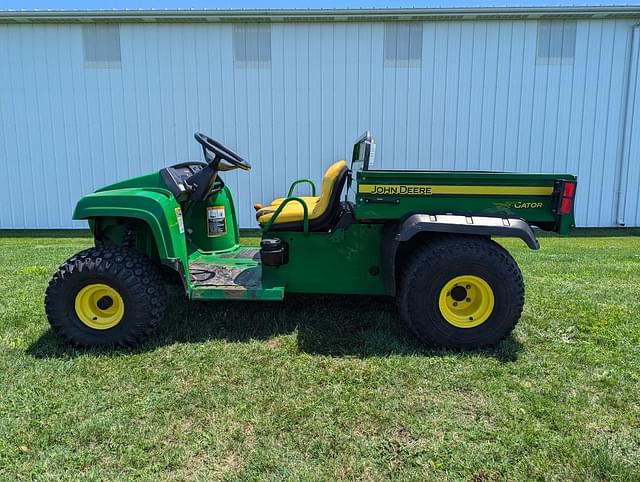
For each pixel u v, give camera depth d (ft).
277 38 30.68
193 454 6.69
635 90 31.24
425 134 31.53
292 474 6.26
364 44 30.63
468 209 10.14
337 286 11.20
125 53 31.07
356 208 10.23
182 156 32.01
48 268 18.11
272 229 11.09
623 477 6.21
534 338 10.73
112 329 10.07
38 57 31.19
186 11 29.50
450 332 9.97
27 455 6.64
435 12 29.48
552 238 29.04
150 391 8.38
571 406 7.89
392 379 8.79
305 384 8.62
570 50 30.81
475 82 31.04
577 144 31.76
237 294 10.50
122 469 6.39
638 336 10.84
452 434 7.14
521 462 6.51
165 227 10.02
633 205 32.45
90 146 32.04
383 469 6.39
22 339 10.58
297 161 31.91
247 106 31.42
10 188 32.53
